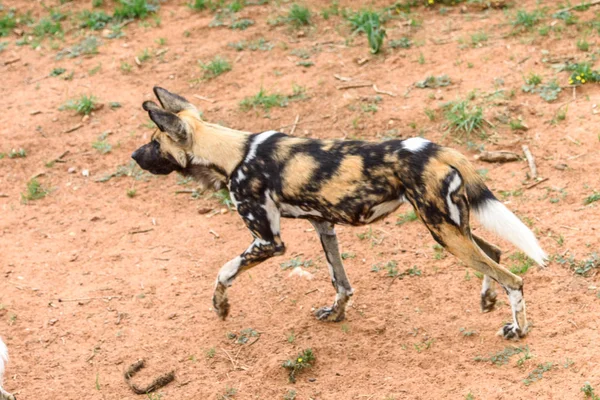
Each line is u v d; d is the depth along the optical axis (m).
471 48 12.54
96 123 12.26
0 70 14.02
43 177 11.26
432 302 8.00
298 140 7.38
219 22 14.51
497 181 9.70
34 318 8.45
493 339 7.29
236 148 7.46
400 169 6.91
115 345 7.97
